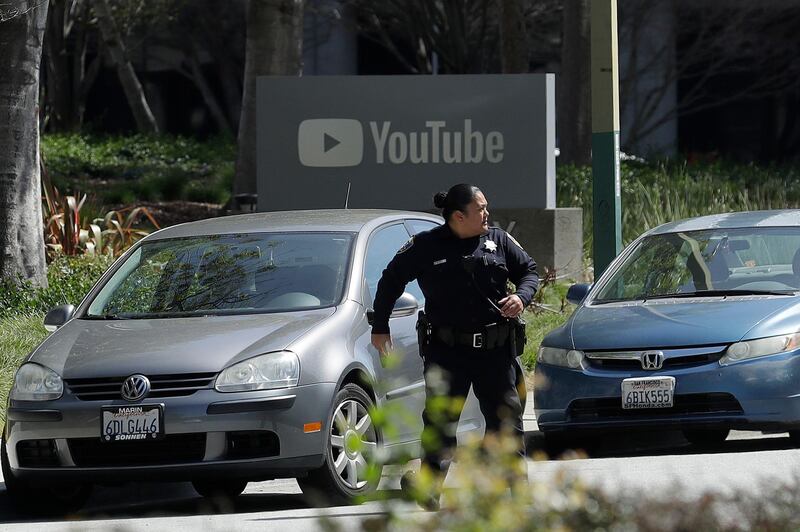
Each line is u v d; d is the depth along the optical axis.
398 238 33.41
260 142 64.56
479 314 25.48
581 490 13.91
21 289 51.53
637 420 32.94
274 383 27.44
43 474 28.16
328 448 27.83
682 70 138.88
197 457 27.36
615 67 47.56
